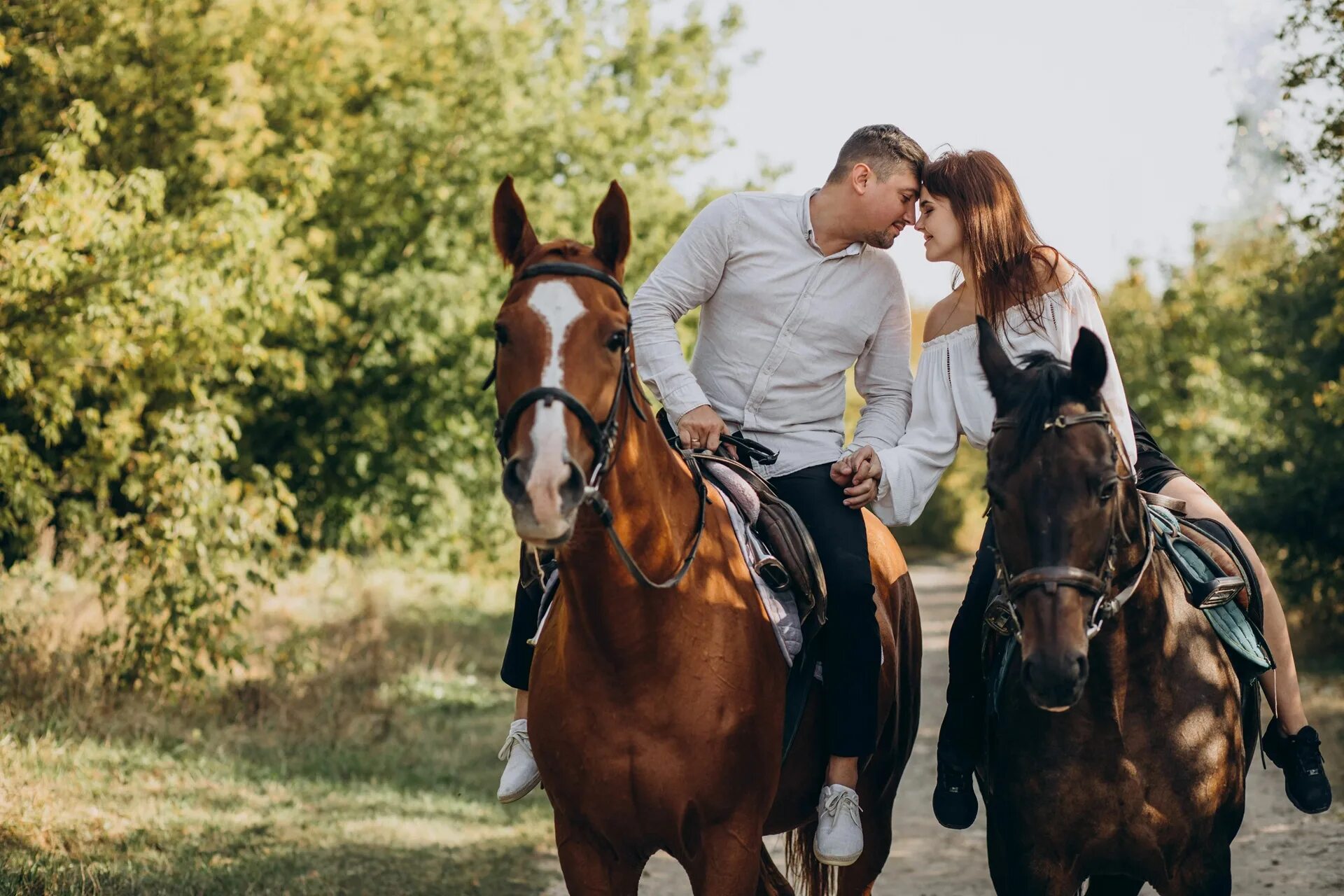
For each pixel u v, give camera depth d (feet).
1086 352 10.01
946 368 12.78
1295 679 13.07
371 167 43.19
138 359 25.98
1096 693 11.03
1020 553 9.98
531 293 9.40
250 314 28.50
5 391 24.59
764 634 11.42
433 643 40.24
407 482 47.09
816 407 13.33
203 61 32.45
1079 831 11.34
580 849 11.16
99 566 28.04
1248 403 55.21
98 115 24.63
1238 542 13.03
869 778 14.32
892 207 12.70
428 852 20.01
